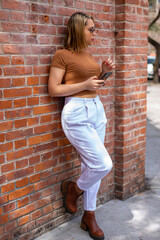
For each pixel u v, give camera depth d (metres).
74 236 2.53
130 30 2.88
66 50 2.27
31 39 2.20
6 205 2.22
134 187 3.32
